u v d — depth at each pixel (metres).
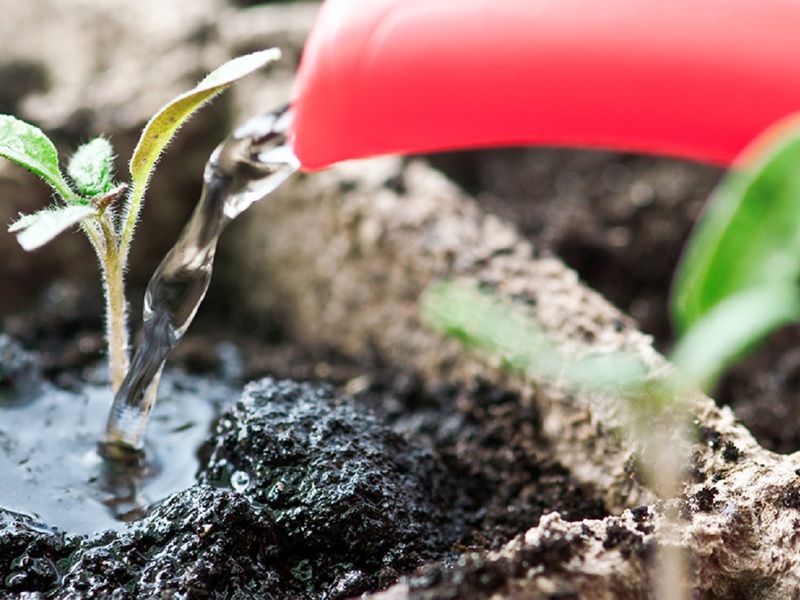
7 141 0.21
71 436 0.23
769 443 0.25
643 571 0.20
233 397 0.25
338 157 0.22
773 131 0.20
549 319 0.24
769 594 0.20
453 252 0.25
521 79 0.21
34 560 0.21
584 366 0.20
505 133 0.22
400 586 0.19
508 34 0.21
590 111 0.21
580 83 0.21
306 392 0.23
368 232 0.26
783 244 0.18
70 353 0.26
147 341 0.22
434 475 0.23
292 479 0.22
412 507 0.22
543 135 0.22
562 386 0.23
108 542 0.21
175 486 0.23
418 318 0.26
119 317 0.22
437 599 0.19
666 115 0.21
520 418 0.24
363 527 0.21
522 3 0.21
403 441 0.23
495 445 0.24
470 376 0.25
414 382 0.26
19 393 0.24
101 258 0.21
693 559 0.20
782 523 0.20
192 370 0.26
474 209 0.26
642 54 0.21
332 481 0.21
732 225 0.18
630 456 0.22
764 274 0.18
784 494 0.21
